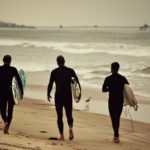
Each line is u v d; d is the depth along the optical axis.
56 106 16.08
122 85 16.44
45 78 44.56
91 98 31.58
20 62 60.97
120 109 16.41
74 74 16.34
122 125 21.61
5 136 15.33
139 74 45.75
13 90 15.70
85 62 58.44
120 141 17.23
